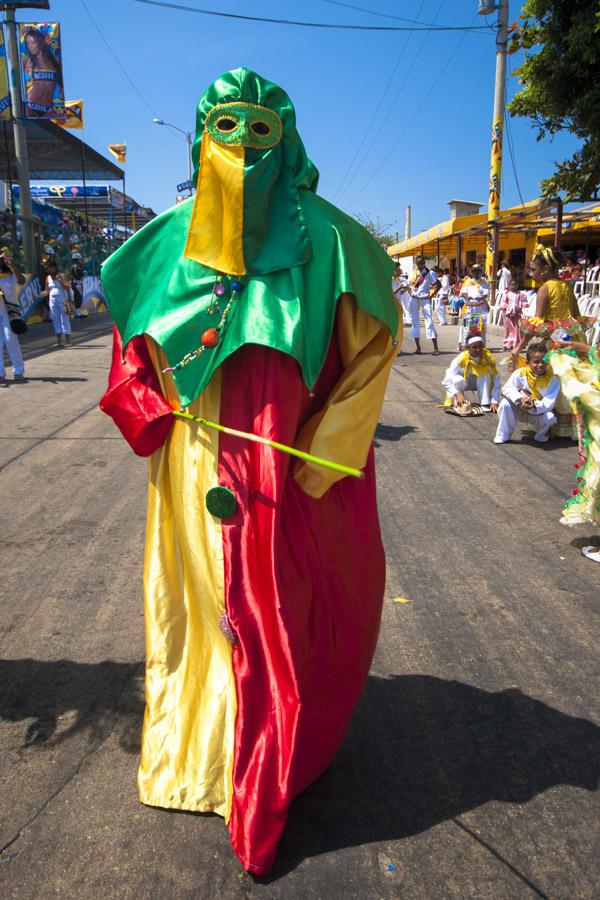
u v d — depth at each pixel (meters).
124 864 2.23
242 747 2.18
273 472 2.14
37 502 5.63
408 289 14.98
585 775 2.67
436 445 7.43
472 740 2.86
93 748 2.79
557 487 6.07
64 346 16.20
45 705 3.07
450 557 4.63
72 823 2.40
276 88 2.21
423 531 5.07
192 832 2.35
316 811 2.48
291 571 2.20
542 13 10.55
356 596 2.37
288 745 2.13
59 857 2.26
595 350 4.62
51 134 25.89
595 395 4.46
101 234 31.84
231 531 2.21
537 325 7.32
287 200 2.22
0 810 2.46
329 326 2.19
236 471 2.21
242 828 2.14
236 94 2.15
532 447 7.37
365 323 2.29
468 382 9.02
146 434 2.34
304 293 2.16
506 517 5.36
